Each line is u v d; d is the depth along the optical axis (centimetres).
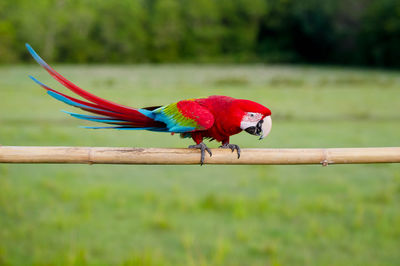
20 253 768
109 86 3123
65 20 5247
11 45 4950
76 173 1223
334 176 1217
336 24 6084
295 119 1981
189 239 811
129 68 5119
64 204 983
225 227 892
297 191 1090
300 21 6438
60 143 1468
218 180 1187
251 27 6831
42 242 798
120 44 5841
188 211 967
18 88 2853
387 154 430
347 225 895
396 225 880
